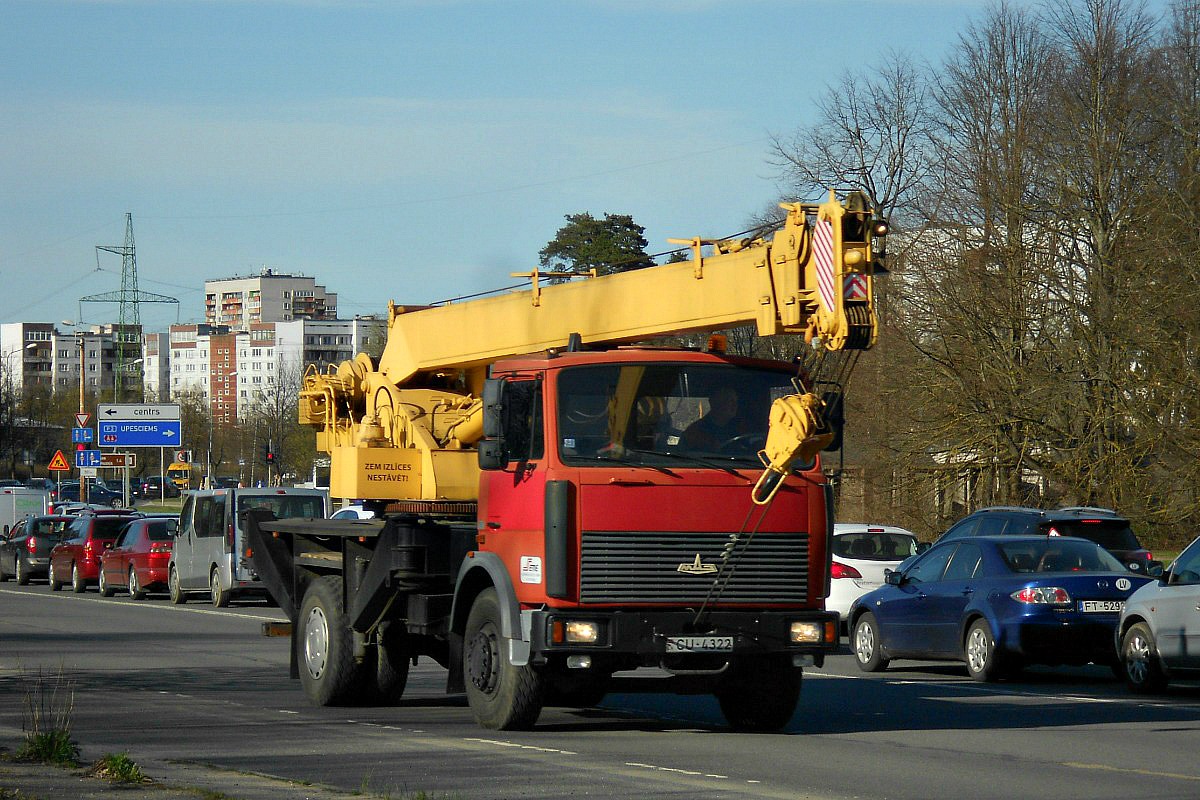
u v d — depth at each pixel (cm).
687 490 1204
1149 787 1014
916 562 2067
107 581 3881
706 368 1248
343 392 1733
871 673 2066
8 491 6112
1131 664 1769
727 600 1205
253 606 3431
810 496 1234
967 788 1006
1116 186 4516
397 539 1388
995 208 4703
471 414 1560
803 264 1175
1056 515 2370
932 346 4766
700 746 1223
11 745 1152
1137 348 4397
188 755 1145
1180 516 4256
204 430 14488
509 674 1252
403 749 1180
